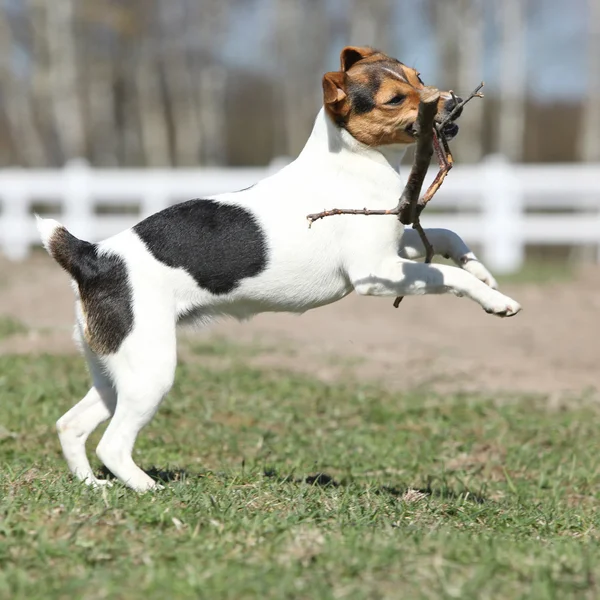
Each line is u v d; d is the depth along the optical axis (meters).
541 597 6.11
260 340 17.58
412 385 14.57
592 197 30.86
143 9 51.62
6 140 63.75
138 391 8.41
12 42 53.41
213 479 9.21
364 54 8.70
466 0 45.88
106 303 8.45
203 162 62.41
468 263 8.73
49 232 8.62
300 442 11.52
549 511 8.95
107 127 58.03
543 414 13.00
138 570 6.46
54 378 13.67
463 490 9.94
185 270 8.49
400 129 8.31
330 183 8.59
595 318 19.88
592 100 45.94
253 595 6.15
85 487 8.27
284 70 56.72
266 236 8.51
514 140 47.62
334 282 8.70
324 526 7.55
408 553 6.84
